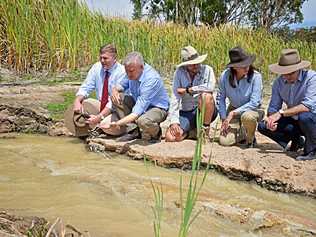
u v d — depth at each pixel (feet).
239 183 15.53
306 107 15.78
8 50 33.60
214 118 19.04
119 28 40.50
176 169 16.72
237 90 17.98
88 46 36.65
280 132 17.31
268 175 15.23
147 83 18.30
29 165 16.76
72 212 12.43
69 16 35.29
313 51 50.65
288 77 16.10
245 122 17.57
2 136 21.29
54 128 22.16
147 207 12.94
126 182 14.88
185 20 88.58
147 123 18.53
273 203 13.75
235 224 12.00
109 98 19.95
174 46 43.11
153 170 16.44
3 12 33.55
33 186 14.43
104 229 11.41
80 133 20.75
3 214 10.78
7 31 33.53
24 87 28.81
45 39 34.42
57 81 31.55
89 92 20.66
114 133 19.62
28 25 33.88
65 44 35.01
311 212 13.21
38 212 12.31
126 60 18.15
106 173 15.78
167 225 11.87
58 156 18.08
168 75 39.68
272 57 44.83
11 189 14.10
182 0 89.10
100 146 18.94
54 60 34.50
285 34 77.05
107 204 13.12
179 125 18.79
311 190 14.39
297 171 15.20
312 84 15.87
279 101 17.02
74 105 20.42
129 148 18.19
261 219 12.09
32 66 34.17
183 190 14.20
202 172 16.30
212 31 48.75
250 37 48.47
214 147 17.62
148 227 11.68
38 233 9.61
